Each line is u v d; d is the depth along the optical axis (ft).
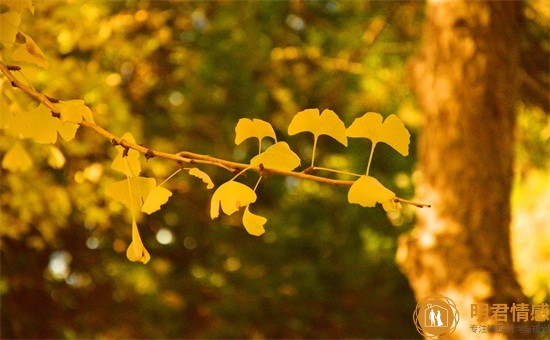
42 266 23.08
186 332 26.14
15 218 17.63
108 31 18.94
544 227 18.08
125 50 20.43
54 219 18.15
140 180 3.82
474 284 11.33
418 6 19.84
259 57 22.94
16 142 7.04
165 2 22.12
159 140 20.38
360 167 24.86
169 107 23.45
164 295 25.44
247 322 25.17
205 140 23.72
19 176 16.37
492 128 12.34
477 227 11.85
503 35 12.82
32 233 21.77
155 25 21.38
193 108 23.68
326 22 23.47
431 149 12.58
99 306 24.85
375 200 3.41
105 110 17.16
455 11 12.76
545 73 16.31
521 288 11.64
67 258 24.09
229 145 24.08
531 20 15.89
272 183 25.39
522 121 17.93
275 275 25.73
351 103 23.29
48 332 23.44
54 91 16.12
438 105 12.60
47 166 19.17
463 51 12.59
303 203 26.04
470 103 12.38
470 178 12.07
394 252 26.02
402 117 22.50
